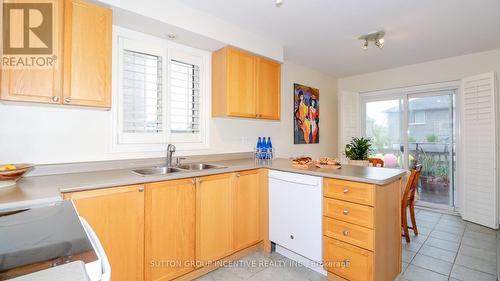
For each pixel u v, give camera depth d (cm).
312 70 418
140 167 211
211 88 267
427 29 261
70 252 67
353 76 460
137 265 159
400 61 373
